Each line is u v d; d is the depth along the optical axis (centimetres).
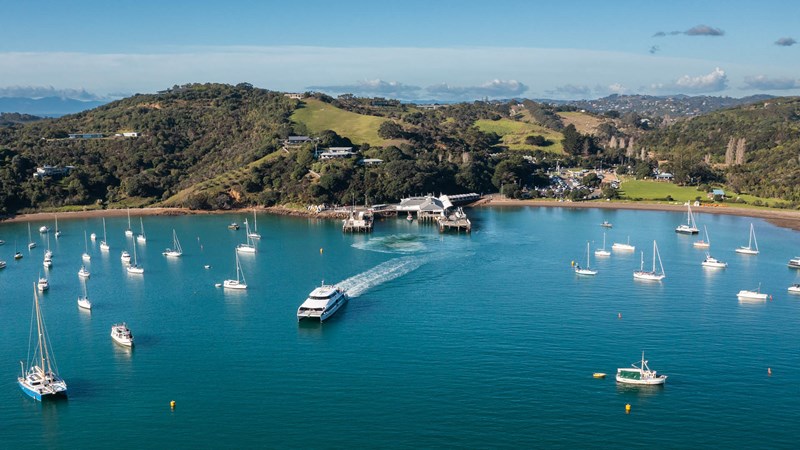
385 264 19288
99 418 9675
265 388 10562
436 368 11225
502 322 13600
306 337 12888
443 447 8725
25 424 9538
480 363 11406
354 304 15088
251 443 8925
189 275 18350
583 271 17838
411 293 15975
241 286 16675
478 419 9438
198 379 10950
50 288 17125
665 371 11012
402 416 9550
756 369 11088
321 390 10438
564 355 11756
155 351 12256
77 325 13875
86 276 18312
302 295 15975
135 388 10644
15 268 19662
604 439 8894
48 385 10350
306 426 9325
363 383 10669
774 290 16200
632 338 12588
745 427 9194
